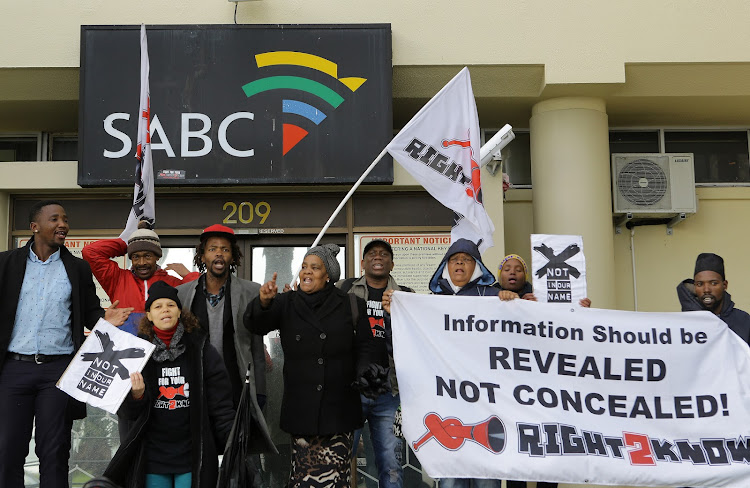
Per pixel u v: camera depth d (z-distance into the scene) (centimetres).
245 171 821
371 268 684
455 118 695
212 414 541
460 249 642
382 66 834
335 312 584
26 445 584
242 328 616
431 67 852
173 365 532
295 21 845
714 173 1007
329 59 831
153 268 652
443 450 581
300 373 571
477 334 605
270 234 873
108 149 819
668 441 597
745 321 644
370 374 561
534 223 927
